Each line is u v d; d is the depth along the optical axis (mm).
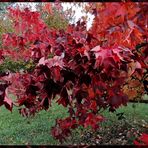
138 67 1843
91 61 1941
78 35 2234
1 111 7723
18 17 2822
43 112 7402
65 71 2035
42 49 2359
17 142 5500
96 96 2145
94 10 1814
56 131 2551
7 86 2059
